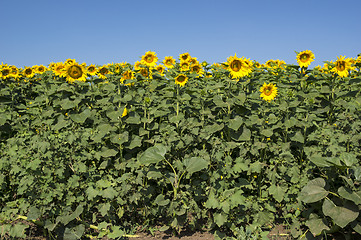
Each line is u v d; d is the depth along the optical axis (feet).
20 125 19.89
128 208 16.53
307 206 16.51
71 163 15.94
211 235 16.17
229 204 15.23
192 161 15.46
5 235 15.07
